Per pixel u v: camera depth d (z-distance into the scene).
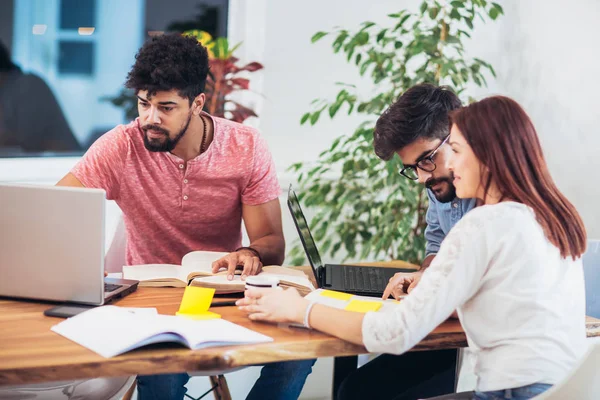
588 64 2.92
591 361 1.44
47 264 1.78
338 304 1.82
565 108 3.06
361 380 2.20
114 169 2.31
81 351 1.47
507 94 3.43
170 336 1.52
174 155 2.31
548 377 1.51
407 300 1.57
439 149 1.95
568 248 1.56
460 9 3.59
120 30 3.55
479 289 1.56
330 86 3.68
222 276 1.99
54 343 1.52
